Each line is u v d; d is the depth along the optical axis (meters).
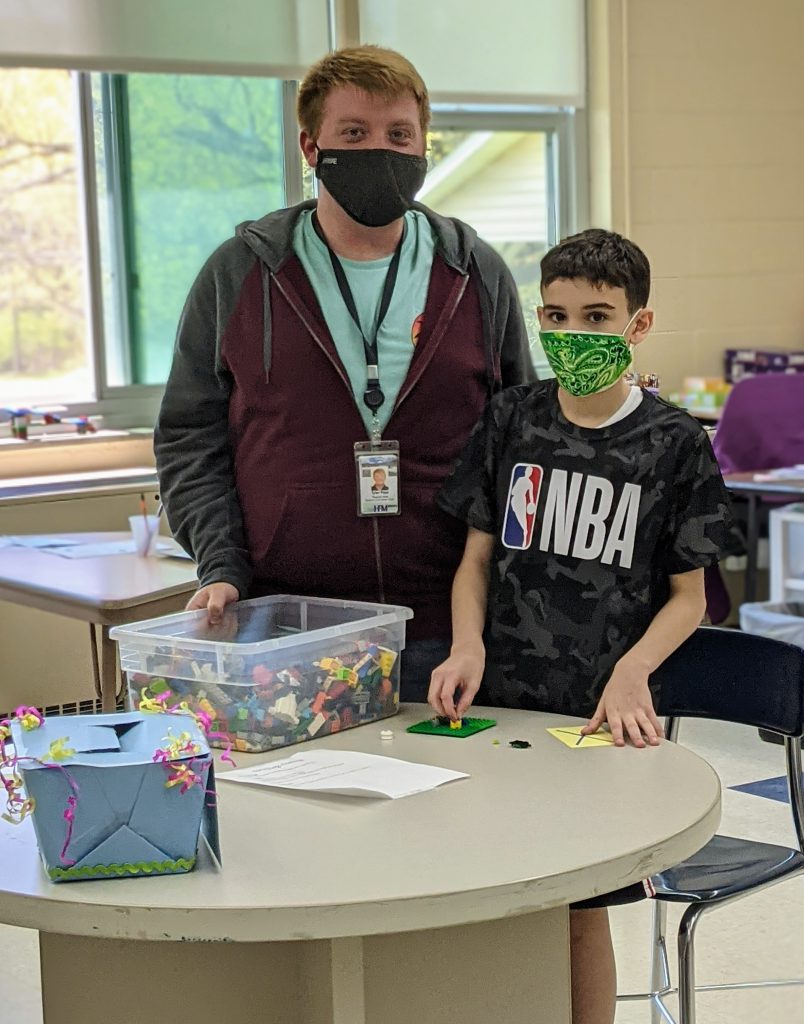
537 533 2.00
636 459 1.95
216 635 2.01
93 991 1.48
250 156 5.47
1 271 5.20
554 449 2.00
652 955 2.52
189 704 1.78
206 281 2.22
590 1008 1.93
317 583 2.17
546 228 6.04
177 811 1.31
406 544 2.15
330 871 1.31
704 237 6.00
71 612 3.05
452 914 1.25
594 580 1.96
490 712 1.92
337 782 1.57
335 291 2.16
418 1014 1.43
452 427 2.18
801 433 5.28
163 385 5.45
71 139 5.21
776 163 6.11
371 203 2.08
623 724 1.77
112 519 4.44
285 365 2.14
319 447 2.14
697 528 1.92
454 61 5.57
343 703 1.83
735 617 5.81
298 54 5.24
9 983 2.74
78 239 5.28
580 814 1.47
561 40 5.76
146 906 1.23
